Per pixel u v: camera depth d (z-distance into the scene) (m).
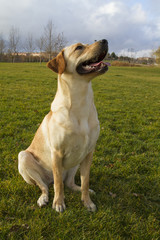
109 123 5.57
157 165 3.59
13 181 2.77
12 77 14.81
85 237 2.01
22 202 2.45
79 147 2.35
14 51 55.53
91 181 3.02
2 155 3.44
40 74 18.45
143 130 5.29
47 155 2.67
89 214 2.35
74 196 2.63
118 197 2.66
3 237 1.94
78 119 2.30
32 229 2.02
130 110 7.47
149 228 2.21
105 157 3.73
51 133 2.37
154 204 2.62
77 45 2.40
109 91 11.91
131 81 18.92
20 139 4.19
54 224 2.14
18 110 6.15
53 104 2.49
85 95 2.31
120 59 79.50
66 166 2.59
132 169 3.40
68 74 2.37
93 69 2.28
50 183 2.95
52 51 42.62
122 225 2.21
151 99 10.27
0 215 2.20
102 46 2.41
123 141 4.50
